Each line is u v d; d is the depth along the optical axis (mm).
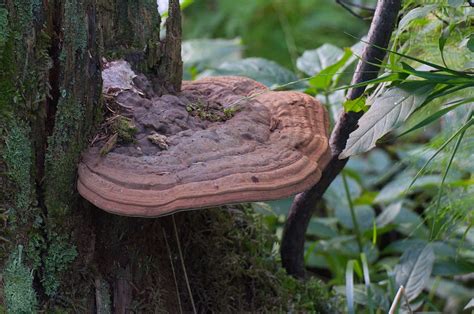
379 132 1600
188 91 2176
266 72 2826
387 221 3189
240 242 2416
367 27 5539
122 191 1663
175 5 2049
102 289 2006
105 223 1965
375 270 3191
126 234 2016
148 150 1810
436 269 2822
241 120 1965
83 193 1706
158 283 2150
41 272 1892
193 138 1822
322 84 2656
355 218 3150
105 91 1935
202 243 2307
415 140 4285
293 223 2553
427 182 3139
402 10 2275
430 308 3299
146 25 2115
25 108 1771
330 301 2699
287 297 2502
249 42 5797
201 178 1672
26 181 1804
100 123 1860
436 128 4250
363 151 1597
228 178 1675
